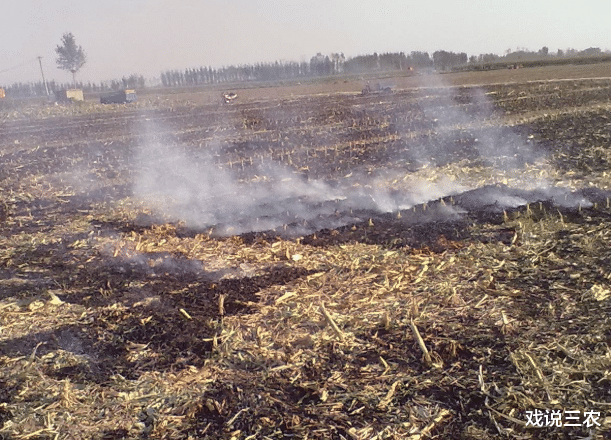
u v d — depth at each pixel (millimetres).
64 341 5980
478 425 4258
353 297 6559
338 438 4230
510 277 6816
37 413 4707
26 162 18906
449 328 5684
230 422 4488
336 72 119250
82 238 9805
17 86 108750
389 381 4879
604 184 10984
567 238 7895
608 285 6289
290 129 23875
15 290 7457
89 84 110875
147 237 9594
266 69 122938
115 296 7105
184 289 7184
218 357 5430
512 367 4910
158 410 4695
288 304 6488
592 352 4996
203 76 122562
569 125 19156
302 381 4980
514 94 34000
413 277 7012
